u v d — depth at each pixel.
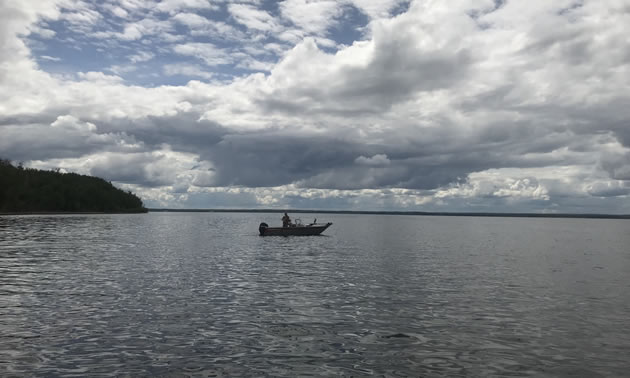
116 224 98.81
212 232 74.56
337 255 38.94
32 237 53.72
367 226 127.44
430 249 46.69
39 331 14.34
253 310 17.47
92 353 12.39
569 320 16.34
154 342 13.40
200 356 12.27
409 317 16.61
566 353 12.79
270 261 33.81
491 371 11.44
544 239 71.56
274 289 21.97
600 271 29.80
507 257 39.06
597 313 17.45
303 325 15.41
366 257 37.50
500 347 13.27
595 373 11.36
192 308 17.67
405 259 36.22
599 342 13.78
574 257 39.84
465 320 16.25
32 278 24.33
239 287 22.39
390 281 24.75
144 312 16.92
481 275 27.38
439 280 25.22
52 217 131.12
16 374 10.89
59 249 39.97
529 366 11.80
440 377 11.03
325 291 21.58
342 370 11.40
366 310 17.67
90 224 93.44
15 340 13.41
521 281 25.17
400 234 79.25
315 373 11.19
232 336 14.07
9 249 39.50
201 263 31.78
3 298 19.12
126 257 34.69
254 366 11.59
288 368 11.49
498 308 18.20
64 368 11.30
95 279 24.17
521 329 15.13
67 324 15.16
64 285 22.30
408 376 11.07
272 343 13.45
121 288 21.64
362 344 13.44
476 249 47.72
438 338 14.08
